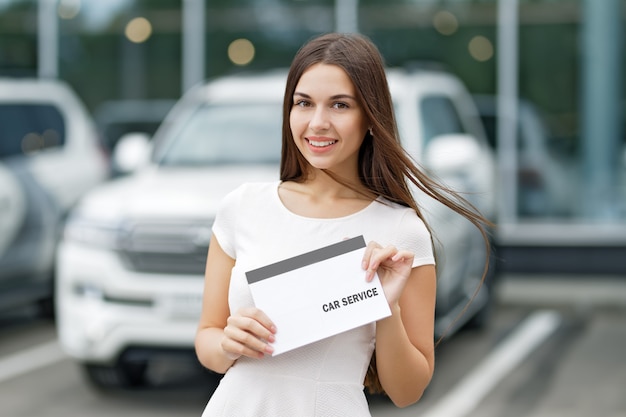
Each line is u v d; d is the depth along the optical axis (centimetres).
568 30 1180
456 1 1194
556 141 1186
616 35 1171
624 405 656
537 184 1186
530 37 1186
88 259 627
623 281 1141
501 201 1189
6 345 854
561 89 1182
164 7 1254
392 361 254
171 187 653
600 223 1175
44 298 909
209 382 707
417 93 739
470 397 675
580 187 1181
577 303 1022
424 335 263
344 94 260
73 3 1269
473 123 944
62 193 895
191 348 609
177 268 610
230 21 1240
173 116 786
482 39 1193
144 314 608
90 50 1268
